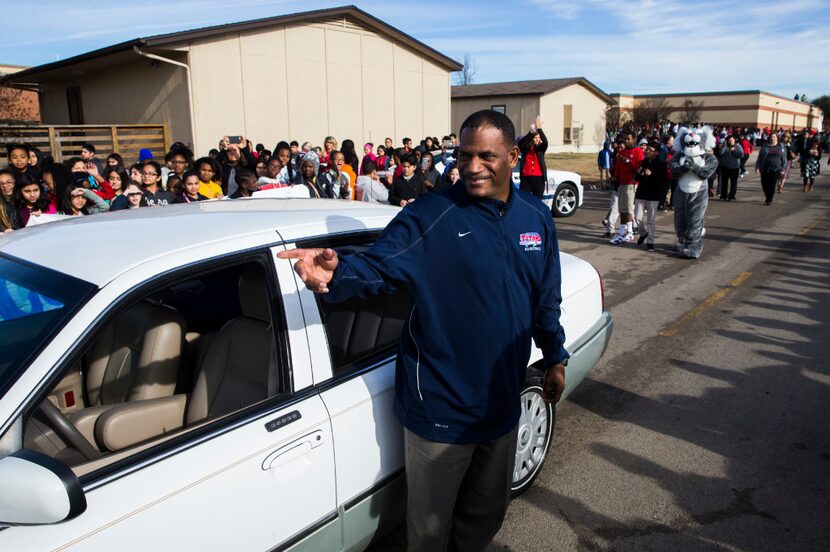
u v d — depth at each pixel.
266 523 2.00
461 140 2.03
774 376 4.81
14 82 17.97
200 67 13.29
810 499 3.26
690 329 5.93
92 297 1.86
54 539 1.58
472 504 2.37
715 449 3.76
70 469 1.68
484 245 2.05
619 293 7.22
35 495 1.49
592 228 11.80
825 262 8.74
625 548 2.91
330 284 1.95
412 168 8.98
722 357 5.21
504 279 2.08
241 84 14.03
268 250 2.25
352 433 2.25
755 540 2.95
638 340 5.66
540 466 3.37
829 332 5.80
